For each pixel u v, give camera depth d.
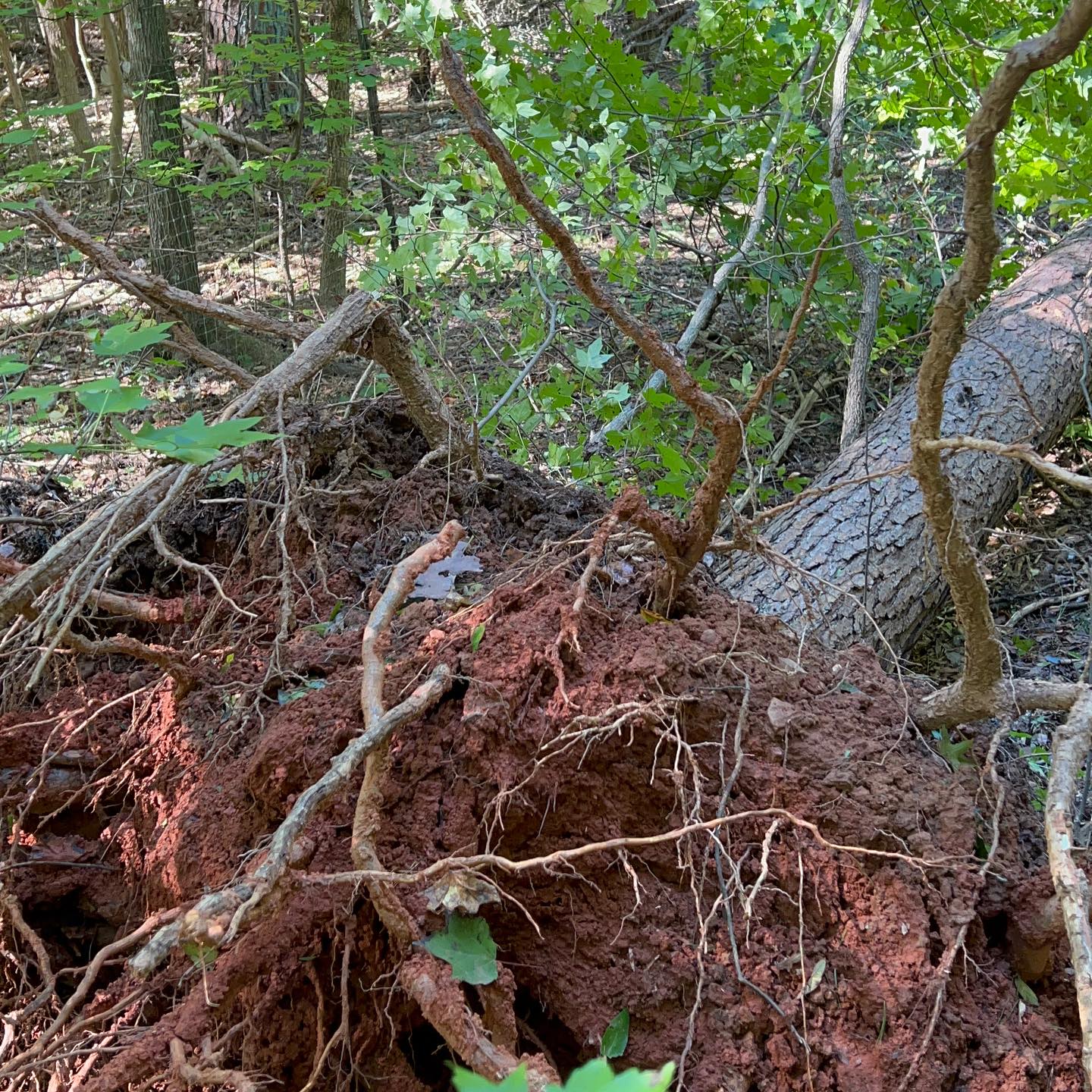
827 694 1.86
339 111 5.65
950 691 1.80
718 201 5.27
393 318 2.42
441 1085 1.53
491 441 3.79
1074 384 4.04
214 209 7.96
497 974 1.40
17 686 2.10
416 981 1.31
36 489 2.97
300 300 6.05
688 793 1.64
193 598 2.30
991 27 4.34
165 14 5.87
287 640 2.01
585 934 1.59
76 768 2.04
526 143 3.81
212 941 1.11
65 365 4.51
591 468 3.71
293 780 1.66
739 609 1.99
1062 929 1.54
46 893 1.92
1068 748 1.51
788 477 4.48
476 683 1.64
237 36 7.73
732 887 1.60
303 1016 1.51
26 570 1.59
